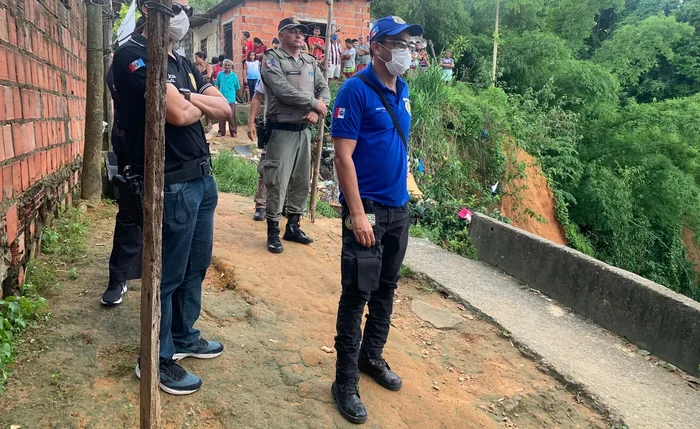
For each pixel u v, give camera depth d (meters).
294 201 5.08
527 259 5.48
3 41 2.88
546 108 14.95
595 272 4.71
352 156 2.73
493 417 3.11
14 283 3.06
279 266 4.49
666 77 25.22
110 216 5.23
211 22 18.44
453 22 20.81
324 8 15.77
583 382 3.50
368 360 3.05
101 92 5.50
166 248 2.49
